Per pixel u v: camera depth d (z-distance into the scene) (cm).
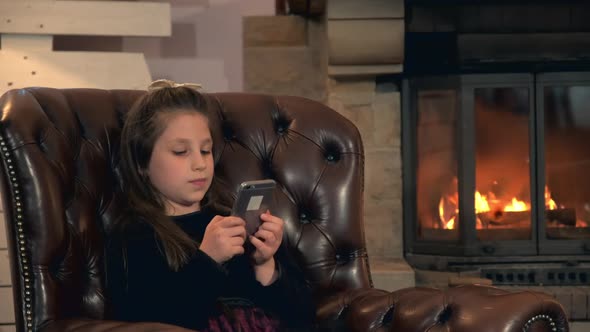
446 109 326
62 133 173
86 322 150
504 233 322
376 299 172
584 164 327
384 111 332
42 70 300
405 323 161
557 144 328
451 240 325
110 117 185
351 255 195
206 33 351
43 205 161
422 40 324
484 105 325
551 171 328
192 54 351
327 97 336
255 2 354
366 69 320
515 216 322
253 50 344
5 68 298
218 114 198
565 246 321
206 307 158
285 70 345
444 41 322
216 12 352
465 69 321
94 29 306
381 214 335
